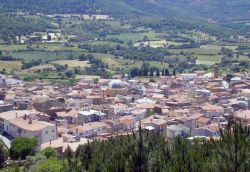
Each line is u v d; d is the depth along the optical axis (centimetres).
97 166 12438
